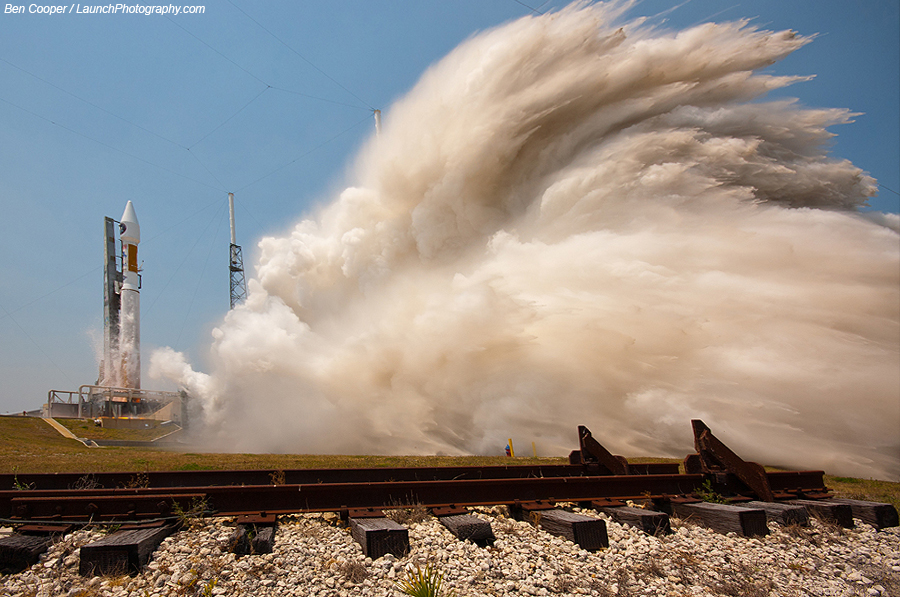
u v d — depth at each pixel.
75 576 6.43
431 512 8.94
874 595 7.30
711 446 11.77
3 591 6.04
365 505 8.93
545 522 8.80
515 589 6.77
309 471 11.51
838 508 10.42
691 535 9.07
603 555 7.98
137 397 57.75
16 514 7.84
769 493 10.88
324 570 6.82
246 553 7.20
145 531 7.28
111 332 70.62
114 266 71.94
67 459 20.86
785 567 8.09
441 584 6.61
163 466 17.00
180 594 6.09
